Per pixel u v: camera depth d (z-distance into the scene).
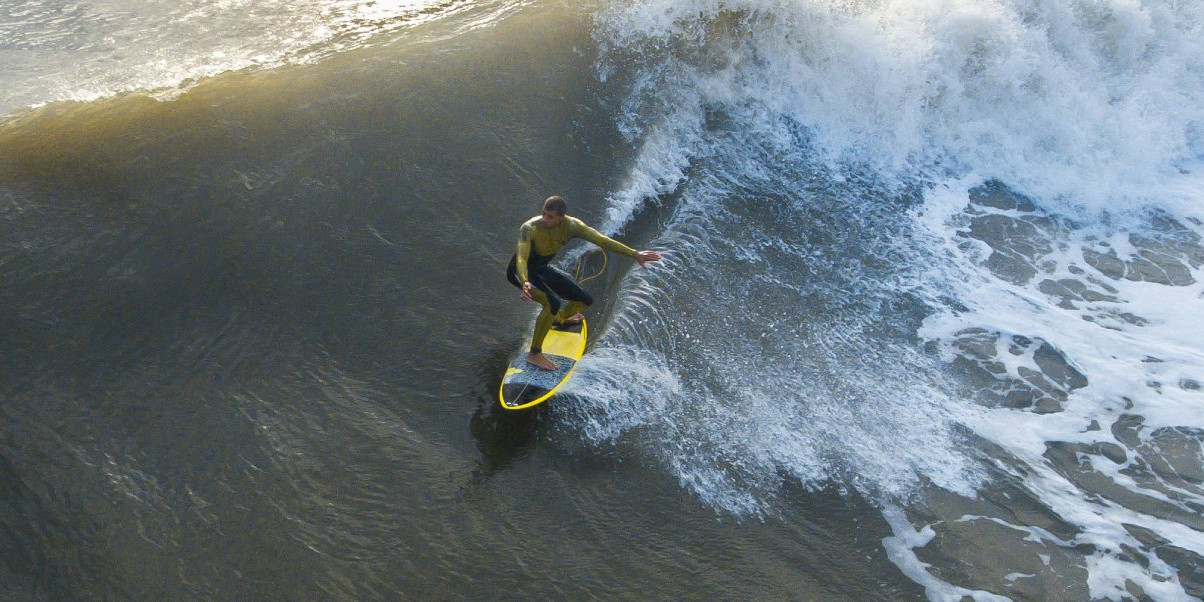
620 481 6.11
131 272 6.92
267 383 6.34
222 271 7.09
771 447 6.55
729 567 5.66
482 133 9.13
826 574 5.72
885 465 6.58
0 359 6.10
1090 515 6.36
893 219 9.60
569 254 8.16
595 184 9.03
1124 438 7.09
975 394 7.41
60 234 7.09
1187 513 6.44
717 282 8.14
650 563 5.61
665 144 9.73
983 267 9.12
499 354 6.88
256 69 9.43
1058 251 9.57
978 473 6.63
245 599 5.00
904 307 8.34
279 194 7.89
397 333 6.91
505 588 5.30
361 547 5.38
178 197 7.62
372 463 5.90
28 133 8.02
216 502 5.48
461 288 7.44
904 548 5.97
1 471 5.42
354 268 7.40
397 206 8.09
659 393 6.81
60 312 6.52
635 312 7.48
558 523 5.76
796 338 7.70
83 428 5.79
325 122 8.78
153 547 5.18
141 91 8.80
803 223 9.23
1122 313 8.63
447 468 5.96
